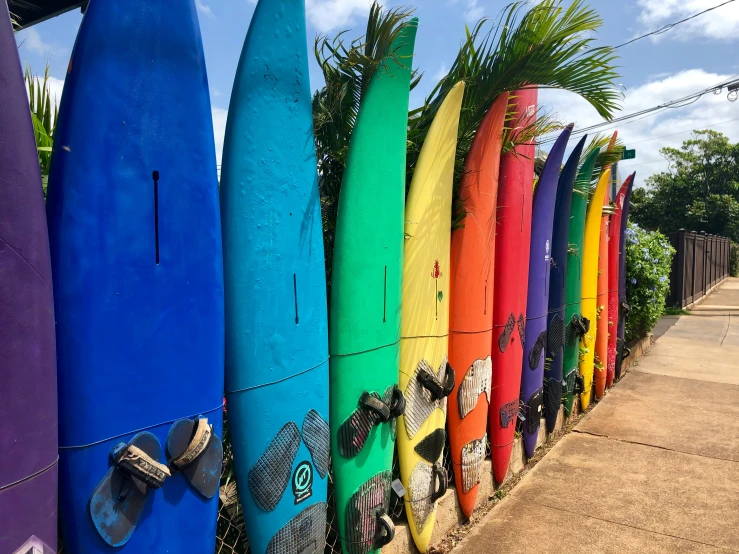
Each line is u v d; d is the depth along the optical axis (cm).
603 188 520
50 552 133
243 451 194
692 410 548
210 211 173
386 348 249
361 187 237
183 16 163
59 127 145
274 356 199
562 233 442
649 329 834
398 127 252
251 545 202
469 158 312
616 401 581
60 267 142
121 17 150
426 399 280
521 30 293
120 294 151
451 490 318
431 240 280
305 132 210
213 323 175
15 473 125
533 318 397
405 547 276
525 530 316
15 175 125
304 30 208
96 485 147
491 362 342
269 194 197
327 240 260
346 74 252
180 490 167
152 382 159
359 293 237
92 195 146
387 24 231
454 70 306
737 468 403
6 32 125
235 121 190
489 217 326
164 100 160
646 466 408
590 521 326
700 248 1750
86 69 144
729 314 1381
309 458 213
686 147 3100
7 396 123
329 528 258
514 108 357
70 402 143
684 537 308
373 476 246
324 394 221
